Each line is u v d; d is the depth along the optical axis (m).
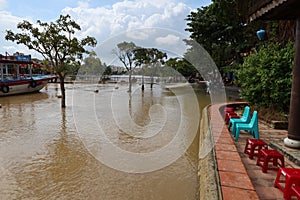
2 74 18.17
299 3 3.37
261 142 3.70
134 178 4.04
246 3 7.63
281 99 5.78
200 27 16.48
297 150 3.75
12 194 3.50
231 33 15.93
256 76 6.45
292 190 2.38
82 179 3.98
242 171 2.94
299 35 3.72
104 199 3.38
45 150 5.39
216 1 11.73
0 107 11.84
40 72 29.30
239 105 9.29
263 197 2.54
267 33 9.69
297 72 3.75
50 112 10.34
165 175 4.16
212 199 2.36
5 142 5.95
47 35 10.98
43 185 3.77
